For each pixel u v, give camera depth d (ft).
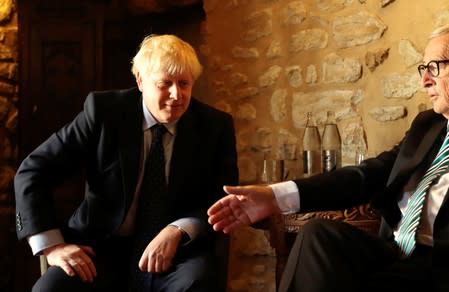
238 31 12.12
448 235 5.67
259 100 11.78
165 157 7.02
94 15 13.23
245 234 11.63
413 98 9.53
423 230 6.05
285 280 5.36
